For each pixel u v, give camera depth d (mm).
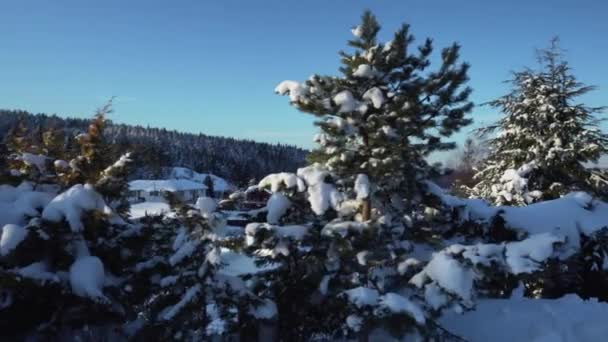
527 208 8750
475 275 5375
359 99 6883
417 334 5863
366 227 6176
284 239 6262
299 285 6621
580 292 8352
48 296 6660
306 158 7133
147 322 6902
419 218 7355
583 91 15250
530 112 15625
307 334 6785
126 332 7305
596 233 8055
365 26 7051
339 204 6453
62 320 6734
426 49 7020
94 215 7062
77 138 7695
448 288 5223
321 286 6090
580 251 8156
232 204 7094
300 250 6559
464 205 8047
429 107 6840
